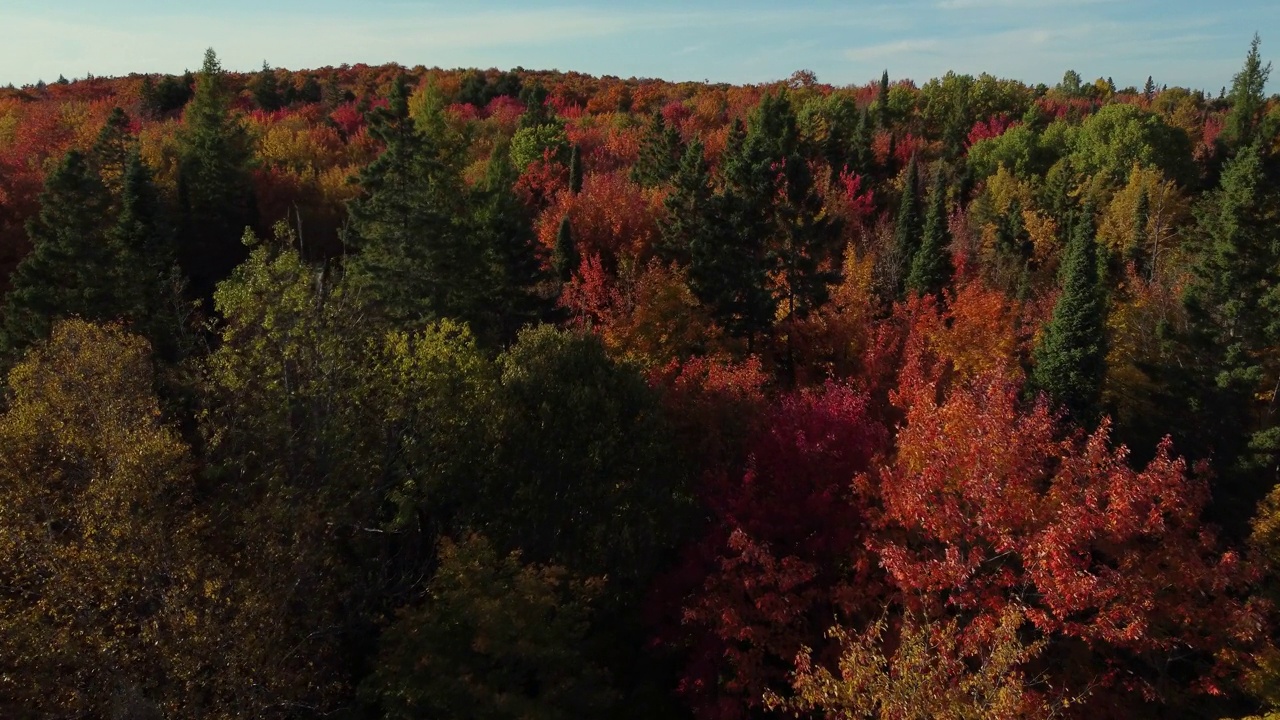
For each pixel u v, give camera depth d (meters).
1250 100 84.31
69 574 15.35
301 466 21.11
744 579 19.17
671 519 22.08
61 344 24.69
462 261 37.12
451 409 22.88
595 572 20.95
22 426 18.39
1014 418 19.58
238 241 56.00
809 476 21.08
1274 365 33.19
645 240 54.75
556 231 54.50
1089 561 17.61
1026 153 90.38
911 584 16.73
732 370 29.05
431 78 57.06
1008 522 17.06
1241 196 33.38
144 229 39.72
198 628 15.33
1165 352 35.41
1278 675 17.23
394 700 16.45
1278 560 21.84
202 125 64.50
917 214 56.41
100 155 56.41
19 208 51.50
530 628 17.06
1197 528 21.45
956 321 37.78
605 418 22.09
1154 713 19.09
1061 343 32.94
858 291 41.62
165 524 16.75
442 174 44.78
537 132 78.81
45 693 14.70
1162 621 19.17
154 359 33.22
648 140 75.56
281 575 17.41
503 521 21.28
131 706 14.09
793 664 19.50
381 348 27.00
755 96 134.62
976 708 11.56
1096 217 67.00
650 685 21.22
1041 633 19.28
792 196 37.31
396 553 23.30
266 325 21.66
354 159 79.94
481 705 16.19
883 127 107.56
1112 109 89.31
